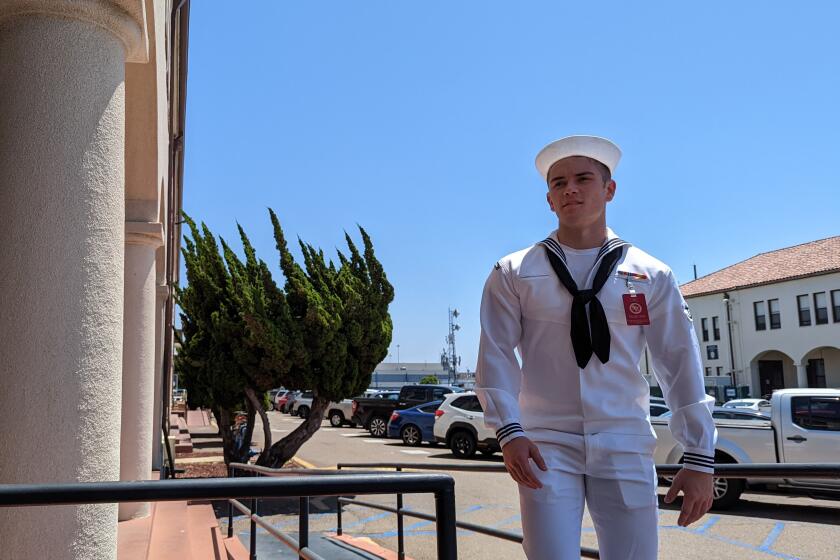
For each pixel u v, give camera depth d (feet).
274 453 34.19
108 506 7.79
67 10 7.91
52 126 7.71
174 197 40.24
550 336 6.23
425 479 4.69
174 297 37.09
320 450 52.54
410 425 56.54
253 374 32.19
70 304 7.47
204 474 37.40
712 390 106.63
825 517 24.70
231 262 32.12
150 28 13.20
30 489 4.12
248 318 30.22
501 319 6.42
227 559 19.30
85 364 7.52
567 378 6.13
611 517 5.85
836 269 92.07
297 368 32.65
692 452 5.81
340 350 32.94
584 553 9.53
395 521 26.78
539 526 5.76
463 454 47.32
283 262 33.73
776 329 101.76
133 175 18.39
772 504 27.07
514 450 5.72
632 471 5.90
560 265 6.34
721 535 22.13
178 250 52.70
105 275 7.92
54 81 7.82
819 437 25.98
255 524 17.20
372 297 34.81
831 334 93.35
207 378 33.50
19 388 7.16
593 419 6.00
